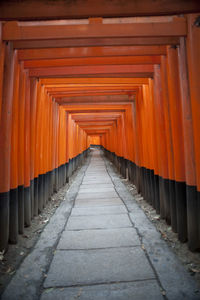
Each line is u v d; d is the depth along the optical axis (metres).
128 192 5.84
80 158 13.16
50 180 5.25
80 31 2.46
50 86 4.54
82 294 1.89
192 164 2.59
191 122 2.62
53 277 2.14
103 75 3.82
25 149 3.50
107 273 2.19
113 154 12.42
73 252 2.64
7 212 2.68
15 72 3.05
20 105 3.30
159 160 3.78
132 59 3.44
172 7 2.21
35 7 2.23
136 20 2.53
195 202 2.57
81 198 5.34
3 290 1.96
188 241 2.65
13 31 2.49
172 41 2.75
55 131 5.72
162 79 3.34
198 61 2.41
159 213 3.92
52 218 3.92
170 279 2.07
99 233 3.19
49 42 2.80
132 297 1.84
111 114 8.57
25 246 2.84
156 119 3.82
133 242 2.88
